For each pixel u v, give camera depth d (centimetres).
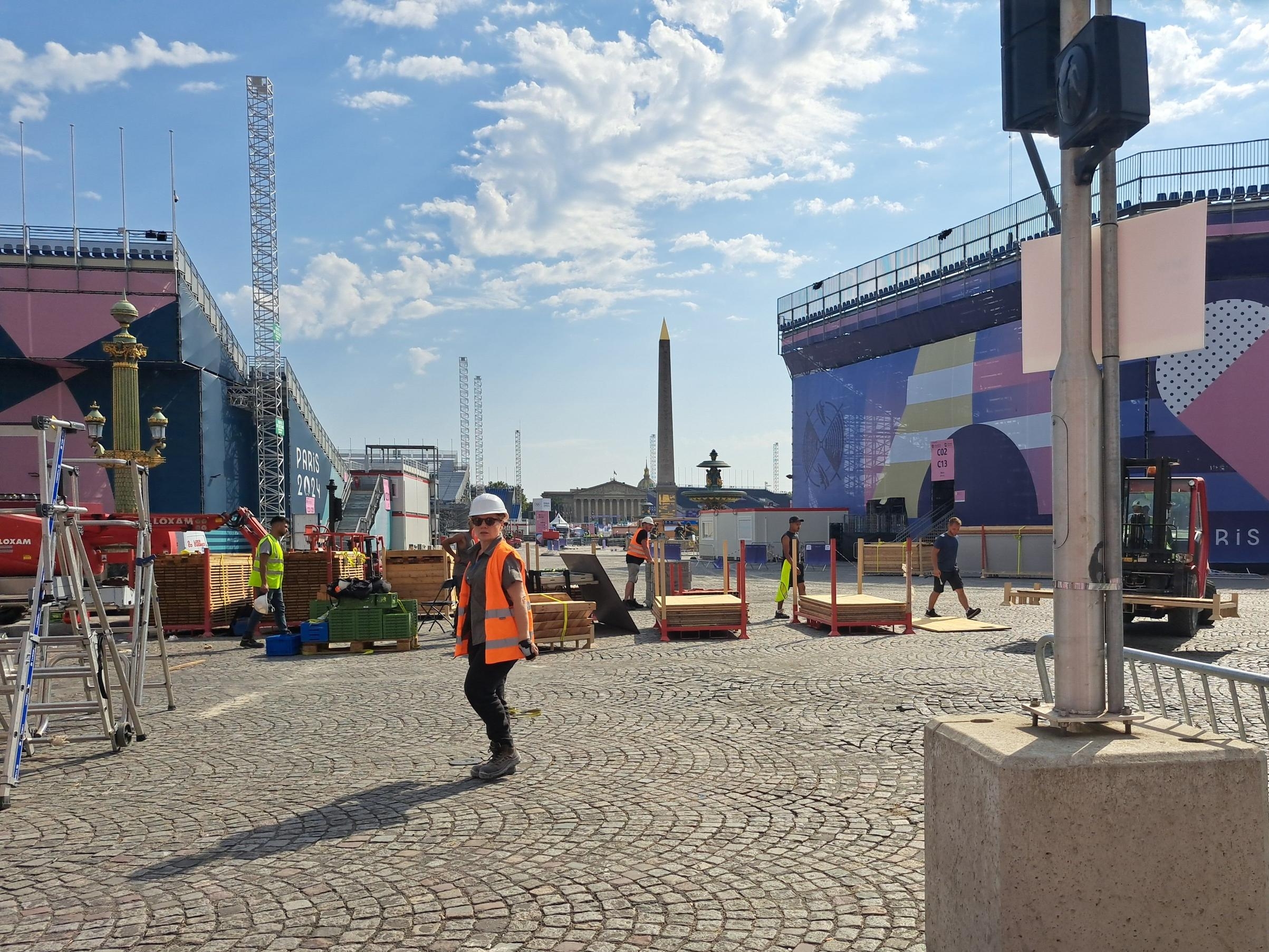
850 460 4575
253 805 516
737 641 1255
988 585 2527
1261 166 2947
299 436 4519
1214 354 2994
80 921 362
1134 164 3080
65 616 772
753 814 484
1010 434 3584
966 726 252
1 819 502
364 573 1852
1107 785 218
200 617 1465
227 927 354
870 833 452
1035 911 217
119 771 604
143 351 1956
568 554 1505
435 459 6950
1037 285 270
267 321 5769
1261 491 2925
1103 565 244
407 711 790
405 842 447
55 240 3628
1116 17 228
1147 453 3091
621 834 454
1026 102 268
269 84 5791
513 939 338
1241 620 1527
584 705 797
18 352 3516
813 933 339
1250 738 638
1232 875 221
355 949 333
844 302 4581
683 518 4656
